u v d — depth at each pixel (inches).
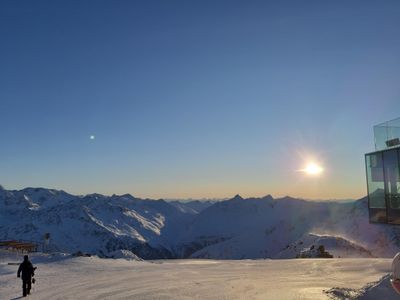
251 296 1069.8
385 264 1839.3
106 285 1259.8
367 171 1414.9
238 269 1827.0
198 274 1612.9
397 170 1259.2
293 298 1022.4
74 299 1007.0
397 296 935.7
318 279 1465.3
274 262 2155.5
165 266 1925.4
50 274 1512.1
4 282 1267.2
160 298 1040.2
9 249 2495.1
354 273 1652.3
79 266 1760.6
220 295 1090.1
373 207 1380.4
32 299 992.9
